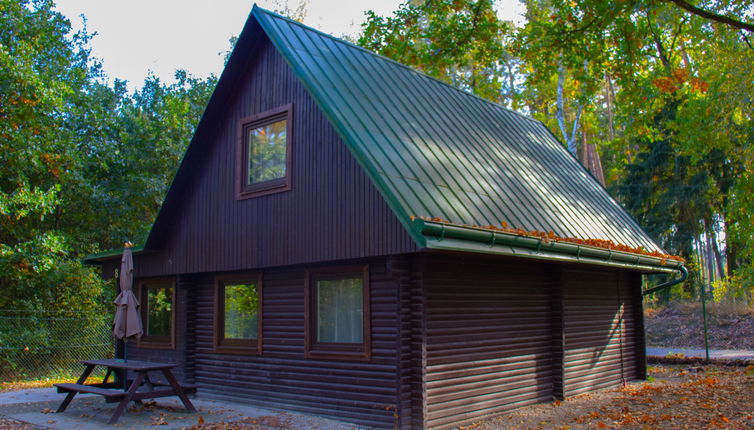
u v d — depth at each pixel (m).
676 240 30.98
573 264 11.63
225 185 11.98
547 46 15.46
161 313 13.81
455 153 11.09
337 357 9.69
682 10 15.97
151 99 30.20
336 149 9.77
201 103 29.11
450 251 8.18
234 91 12.05
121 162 23.02
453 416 9.16
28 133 17.03
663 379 14.95
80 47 28.34
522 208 10.91
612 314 13.80
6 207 15.72
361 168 9.30
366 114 10.14
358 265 9.55
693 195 29.67
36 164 17.36
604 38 15.28
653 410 10.26
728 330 25.30
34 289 18.44
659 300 32.53
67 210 21.48
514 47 17.41
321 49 11.59
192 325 12.75
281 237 10.62
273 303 11.02
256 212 11.21
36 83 16.45
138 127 25.02
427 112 12.05
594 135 38.88
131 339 14.30
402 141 10.08
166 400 11.92
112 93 27.41
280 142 11.02
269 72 11.39
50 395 12.99
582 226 12.27
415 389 8.70
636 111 16.95
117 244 23.91
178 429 9.08
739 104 18.03
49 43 21.19
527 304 11.09
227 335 12.06
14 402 11.98
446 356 9.17
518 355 10.68
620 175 39.22
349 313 9.73
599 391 12.76
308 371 10.22
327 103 9.64
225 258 11.76
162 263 13.29
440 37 18.86
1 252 15.82
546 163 14.48
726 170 29.94
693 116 18.53
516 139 14.49
